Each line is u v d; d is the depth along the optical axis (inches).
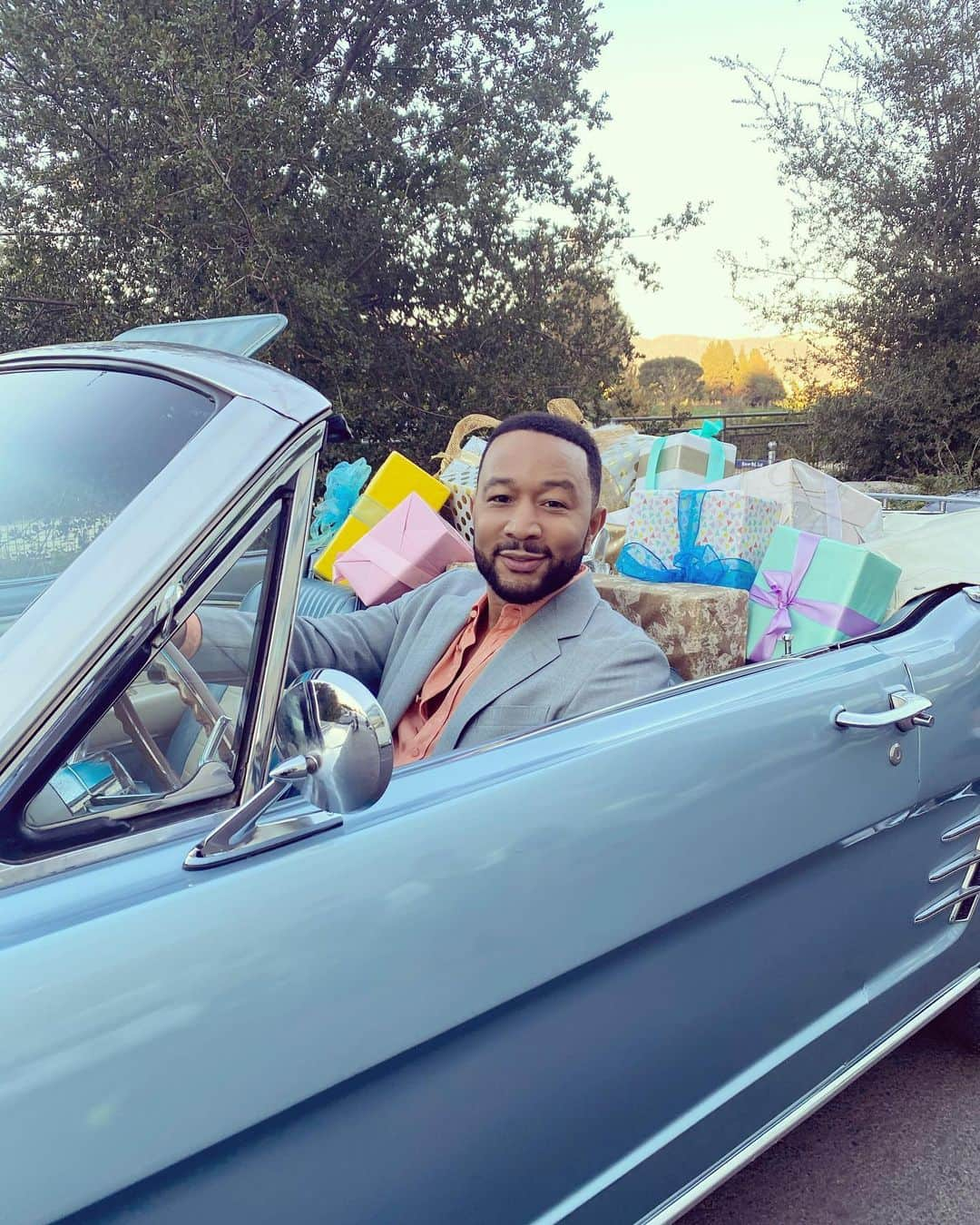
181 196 350.0
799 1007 61.0
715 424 113.8
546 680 61.7
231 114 340.2
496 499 63.9
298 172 379.2
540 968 44.4
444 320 432.8
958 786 71.2
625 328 461.7
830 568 73.0
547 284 439.5
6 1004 32.5
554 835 46.2
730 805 53.6
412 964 40.5
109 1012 33.8
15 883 36.5
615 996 49.4
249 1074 35.9
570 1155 48.6
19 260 357.4
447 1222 44.0
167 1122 34.0
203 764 41.1
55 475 43.0
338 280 379.9
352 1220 40.6
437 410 434.6
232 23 373.1
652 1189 52.8
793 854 56.6
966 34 457.7
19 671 34.5
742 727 56.1
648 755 51.3
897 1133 80.5
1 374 55.5
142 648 36.1
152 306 363.9
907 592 76.6
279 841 40.1
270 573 41.0
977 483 437.7
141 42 333.1
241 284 361.1
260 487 39.3
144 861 38.6
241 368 44.9
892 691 65.4
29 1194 31.2
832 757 60.1
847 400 484.1
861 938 65.2
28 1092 31.8
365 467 114.7
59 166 352.2
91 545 37.3
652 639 69.7
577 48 430.6
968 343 478.3
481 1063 44.1
